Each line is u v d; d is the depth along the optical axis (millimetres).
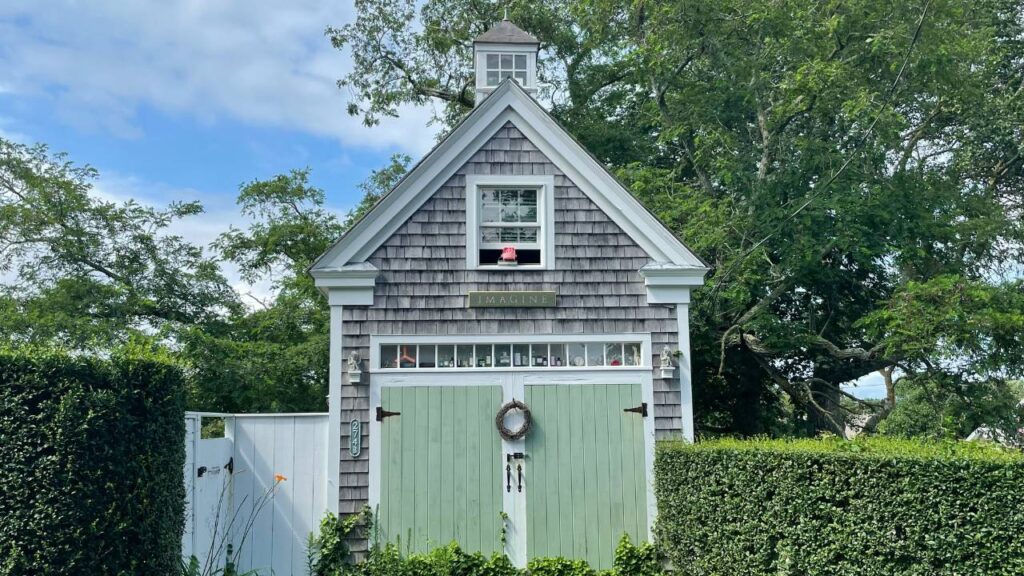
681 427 9156
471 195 9398
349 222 19141
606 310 9305
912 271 14180
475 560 8680
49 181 15727
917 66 12586
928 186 14016
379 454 8867
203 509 7934
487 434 9016
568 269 9352
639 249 9484
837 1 12906
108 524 5449
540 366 9211
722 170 13734
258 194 18797
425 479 8867
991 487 4906
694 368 15359
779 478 6223
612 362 9328
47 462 5168
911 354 12117
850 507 5586
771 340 13531
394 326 9070
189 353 14227
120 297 15734
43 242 15664
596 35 15945
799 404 16484
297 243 18797
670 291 9391
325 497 9016
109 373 5613
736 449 6855
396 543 8719
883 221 13289
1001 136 15750
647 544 8906
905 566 5238
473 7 20625
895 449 5734
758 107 14227
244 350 15430
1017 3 16625
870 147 13141
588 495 8984
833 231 13133
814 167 13203
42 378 5277
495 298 9195
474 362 9195
